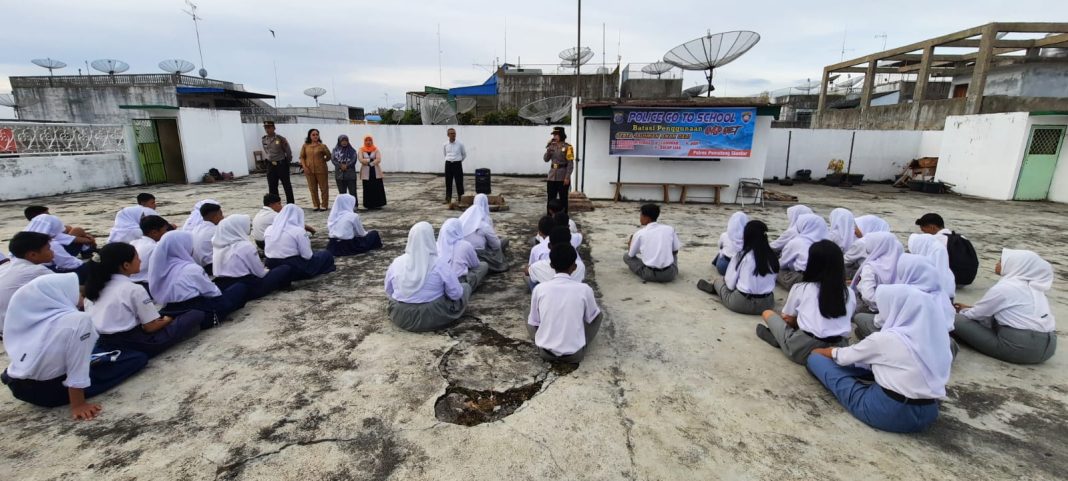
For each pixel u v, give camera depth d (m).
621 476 2.19
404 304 3.64
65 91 21.20
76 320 2.50
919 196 11.63
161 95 21.22
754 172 9.72
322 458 2.29
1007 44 14.97
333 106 30.80
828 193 12.07
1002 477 2.20
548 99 16.47
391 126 15.70
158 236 4.25
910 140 14.16
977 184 11.62
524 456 2.31
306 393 2.85
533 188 12.30
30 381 2.52
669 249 4.83
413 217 8.12
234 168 14.14
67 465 2.21
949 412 2.72
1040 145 10.60
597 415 2.65
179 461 2.26
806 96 30.50
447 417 2.63
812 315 3.08
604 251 6.10
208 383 2.94
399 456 2.31
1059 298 4.63
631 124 9.52
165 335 3.25
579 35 9.60
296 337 3.59
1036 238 7.18
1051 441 2.46
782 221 8.24
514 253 6.04
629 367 3.18
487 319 3.96
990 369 3.21
